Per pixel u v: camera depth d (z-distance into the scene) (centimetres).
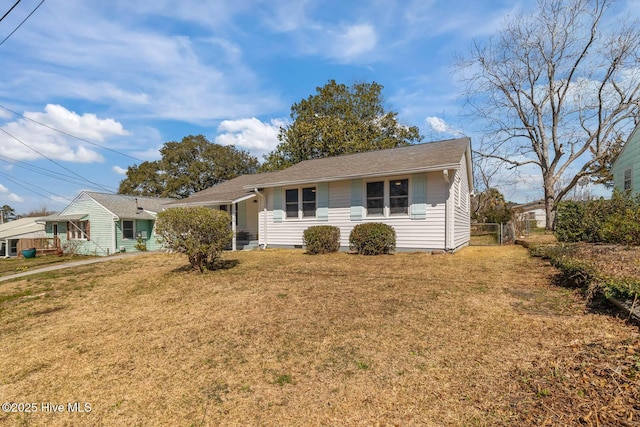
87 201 2092
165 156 3397
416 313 436
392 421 223
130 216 2022
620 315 366
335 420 228
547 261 757
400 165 1073
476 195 2648
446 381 267
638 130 1329
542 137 2031
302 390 269
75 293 709
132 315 512
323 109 2966
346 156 1499
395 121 2847
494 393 245
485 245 1369
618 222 765
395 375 282
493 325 378
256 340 376
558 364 276
